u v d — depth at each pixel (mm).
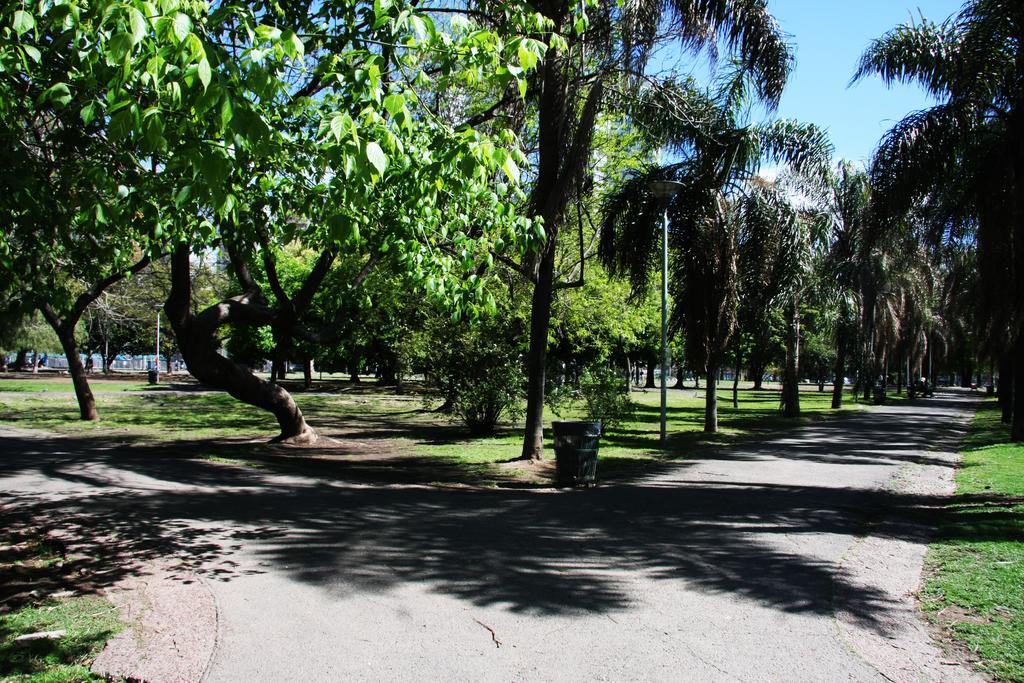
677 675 4039
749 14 13117
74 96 4906
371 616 4941
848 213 28109
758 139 17266
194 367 14984
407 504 8961
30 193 5250
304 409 29500
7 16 4336
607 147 17859
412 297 18531
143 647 4363
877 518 8398
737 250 18797
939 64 14070
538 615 4984
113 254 7043
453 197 6434
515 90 12055
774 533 7508
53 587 5539
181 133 3832
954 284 27047
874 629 4758
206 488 9836
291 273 32031
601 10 11484
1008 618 4887
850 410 34375
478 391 18312
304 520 7918
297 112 5727
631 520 8109
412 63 5234
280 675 3988
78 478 10516
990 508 8852
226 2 5348
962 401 47188
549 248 13195
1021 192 13164
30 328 35312
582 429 10789
